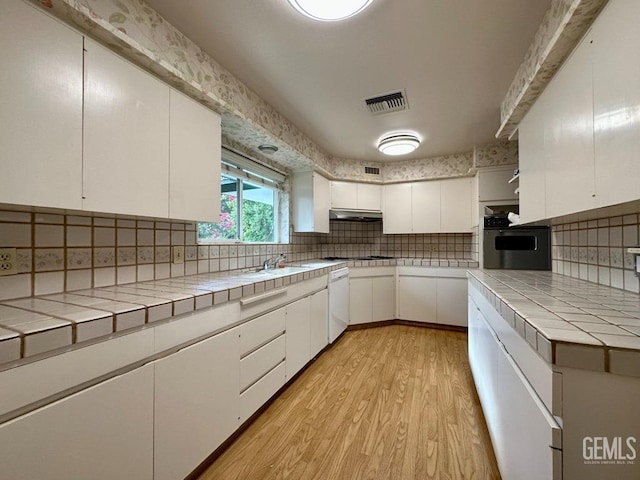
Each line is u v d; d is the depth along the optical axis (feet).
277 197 10.68
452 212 11.72
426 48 5.23
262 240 10.07
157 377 3.44
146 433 3.29
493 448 4.53
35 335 2.34
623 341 2.14
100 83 3.68
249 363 5.17
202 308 4.09
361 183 12.51
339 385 6.92
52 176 3.19
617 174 2.90
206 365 4.17
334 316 9.51
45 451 2.43
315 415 5.69
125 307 3.18
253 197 9.59
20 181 2.94
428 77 6.17
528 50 5.21
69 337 2.56
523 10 4.33
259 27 4.67
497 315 4.14
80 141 3.45
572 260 6.18
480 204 10.24
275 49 5.23
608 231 4.88
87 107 3.53
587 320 2.74
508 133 7.07
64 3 3.18
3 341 2.16
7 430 2.21
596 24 3.26
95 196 3.61
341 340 10.17
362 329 11.49
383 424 5.39
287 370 6.54
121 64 3.95
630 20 2.69
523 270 8.34
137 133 4.14
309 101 7.20
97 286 4.55
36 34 3.07
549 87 4.62
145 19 4.11
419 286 11.66
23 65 2.97
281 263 9.08
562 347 2.18
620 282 4.56
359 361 8.35
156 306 3.37
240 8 4.28
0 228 3.54
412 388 6.73
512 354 3.33
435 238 13.05
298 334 7.11
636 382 2.06
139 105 4.18
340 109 7.63
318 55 5.41
